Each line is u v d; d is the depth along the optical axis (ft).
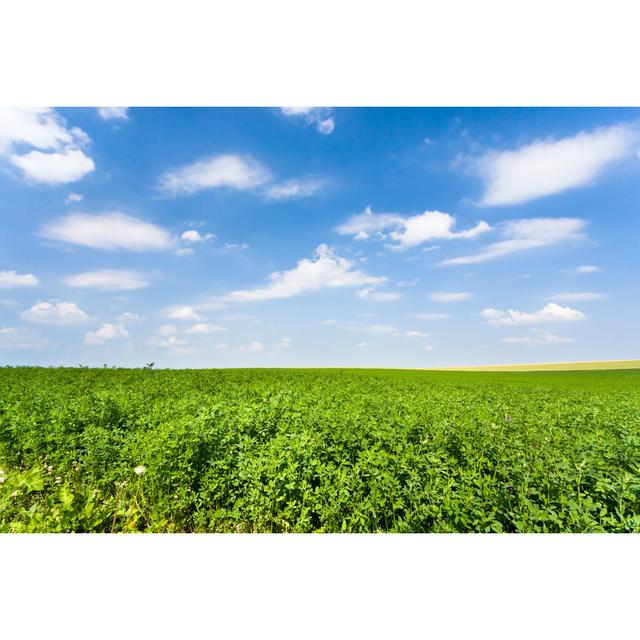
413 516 16.31
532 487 18.11
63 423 27.78
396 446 22.35
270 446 20.93
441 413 33.22
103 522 16.72
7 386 56.39
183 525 17.66
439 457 20.08
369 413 32.50
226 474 19.90
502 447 22.77
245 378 83.20
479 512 15.52
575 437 27.58
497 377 140.97
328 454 22.25
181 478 19.57
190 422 23.89
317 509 17.40
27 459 23.95
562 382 120.98
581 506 15.81
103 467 22.08
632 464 20.44
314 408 31.55
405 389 71.82
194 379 76.28
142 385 61.72
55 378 70.18
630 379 141.08
